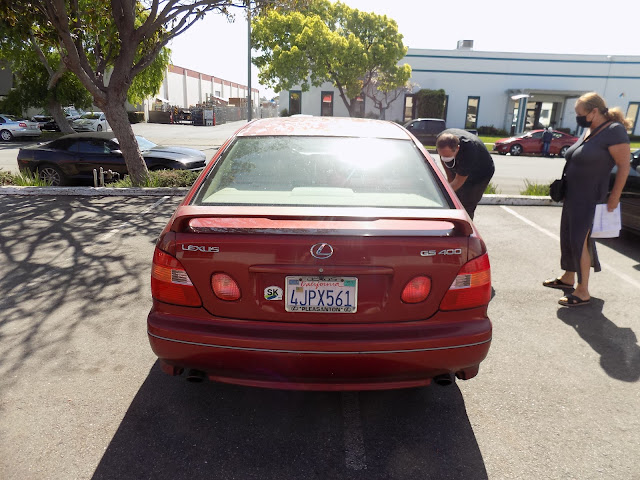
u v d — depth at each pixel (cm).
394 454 253
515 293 471
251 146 317
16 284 464
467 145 430
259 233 229
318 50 2530
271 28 2586
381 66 2694
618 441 265
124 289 456
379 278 234
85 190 893
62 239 610
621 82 3203
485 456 253
